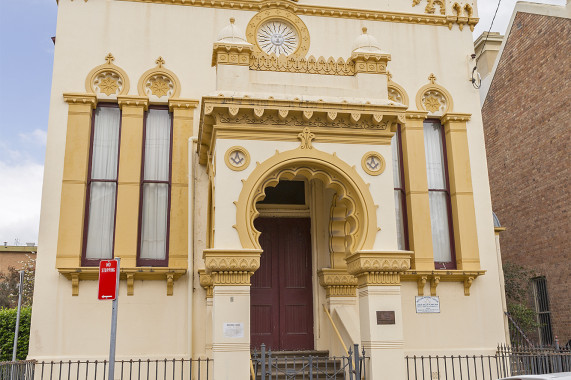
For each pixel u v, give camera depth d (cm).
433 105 1268
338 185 927
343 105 919
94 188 1102
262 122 910
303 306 1184
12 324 1627
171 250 1079
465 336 1155
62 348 1001
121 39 1152
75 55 1127
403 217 1206
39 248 1028
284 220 1227
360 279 913
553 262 1582
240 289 855
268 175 898
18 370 883
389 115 935
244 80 935
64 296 1023
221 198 877
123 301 1042
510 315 1356
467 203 1216
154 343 1034
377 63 992
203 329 1054
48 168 1066
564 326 1530
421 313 1148
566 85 1544
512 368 1085
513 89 1800
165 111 1159
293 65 966
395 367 855
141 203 1107
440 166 1257
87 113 1102
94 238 1080
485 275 1192
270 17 1218
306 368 1027
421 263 1164
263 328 1160
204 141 1018
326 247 1181
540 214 1645
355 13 1255
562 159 1555
